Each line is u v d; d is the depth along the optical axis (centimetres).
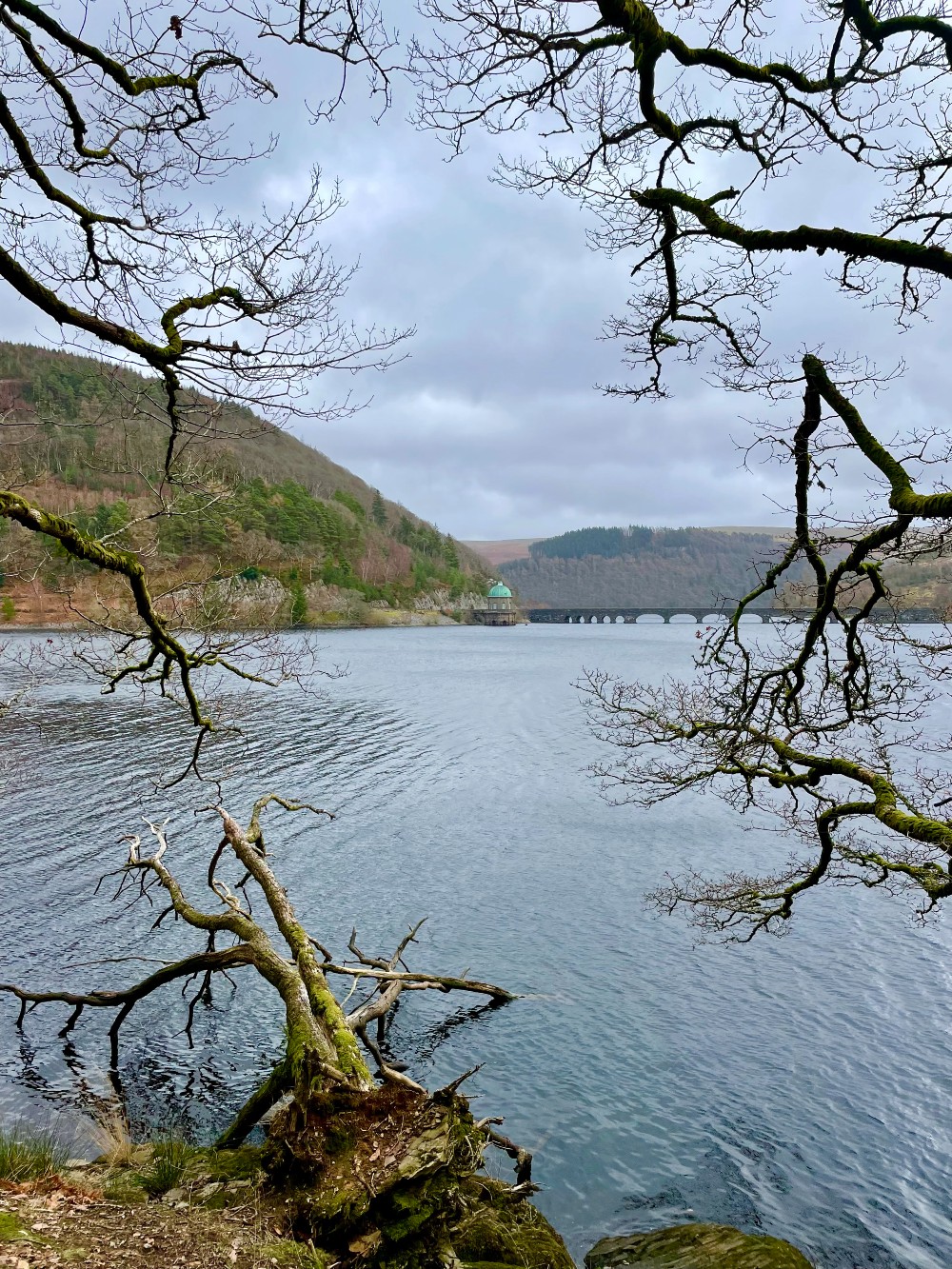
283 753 3525
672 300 715
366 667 8275
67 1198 674
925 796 1102
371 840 2397
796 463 710
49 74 546
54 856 2119
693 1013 1433
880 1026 1385
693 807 2800
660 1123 1135
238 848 1223
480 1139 627
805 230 549
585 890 2014
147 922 1753
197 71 586
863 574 741
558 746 3981
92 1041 1327
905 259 522
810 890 2044
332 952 1641
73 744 3481
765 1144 1088
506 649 11419
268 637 1107
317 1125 638
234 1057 1291
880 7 576
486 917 1838
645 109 570
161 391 681
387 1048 1326
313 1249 559
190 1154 880
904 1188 1009
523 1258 754
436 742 4038
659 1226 948
